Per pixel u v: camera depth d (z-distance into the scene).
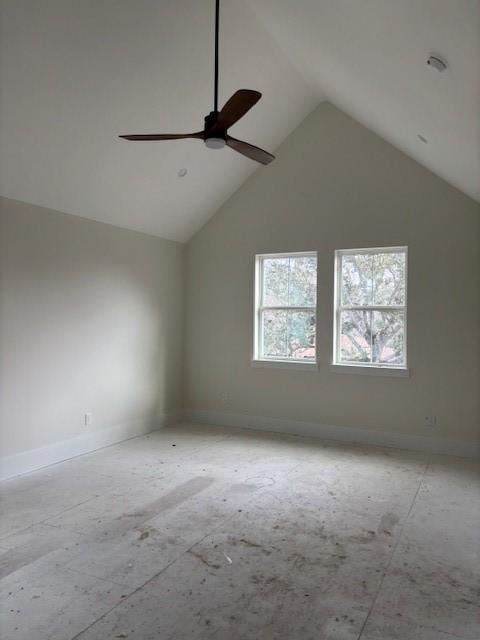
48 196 4.43
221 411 6.31
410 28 2.43
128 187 5.00
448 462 4.75
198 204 5.99
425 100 3.23
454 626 2.22
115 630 2.18
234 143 3.18
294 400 5.84
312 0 2.95
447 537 3.12
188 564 2.76
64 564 2.75
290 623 2.24
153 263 5.97
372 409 5.40
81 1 3.16
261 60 4.59
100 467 4.52
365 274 5.55
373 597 2.45
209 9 3.76
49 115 3.75
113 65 3.70
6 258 4.16
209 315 6.40
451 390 5.04
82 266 4.93
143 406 5.84
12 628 2.19
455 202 5.05
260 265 6.16
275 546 2.99
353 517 3.42
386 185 5.36
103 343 5.21
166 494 3.84
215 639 2.12
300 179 5.82
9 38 3.11
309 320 5.85
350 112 5.28
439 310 5.10
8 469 4.20
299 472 4.40
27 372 4.36
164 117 4.45
